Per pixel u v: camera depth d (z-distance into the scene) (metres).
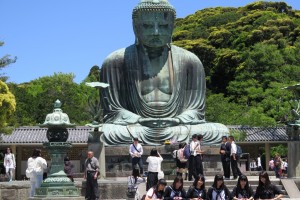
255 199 14.50
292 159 25.22
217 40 62.16
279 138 41.38
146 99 29.67
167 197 14.36
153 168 19.05
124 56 30.34
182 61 30.48
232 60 56.97
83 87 59.69
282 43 55.59
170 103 29.56
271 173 30.22
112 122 29.27
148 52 30.25
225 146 22.41
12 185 23.88
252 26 62.28
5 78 36.50
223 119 43.84
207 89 59.62
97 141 25.16
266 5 70.81
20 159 42.47
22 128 42.31
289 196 21.33
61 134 19.08
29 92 58.66
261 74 48.28
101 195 22.02
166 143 27.31
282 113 40.62
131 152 22.75
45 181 18.56
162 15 29.72
